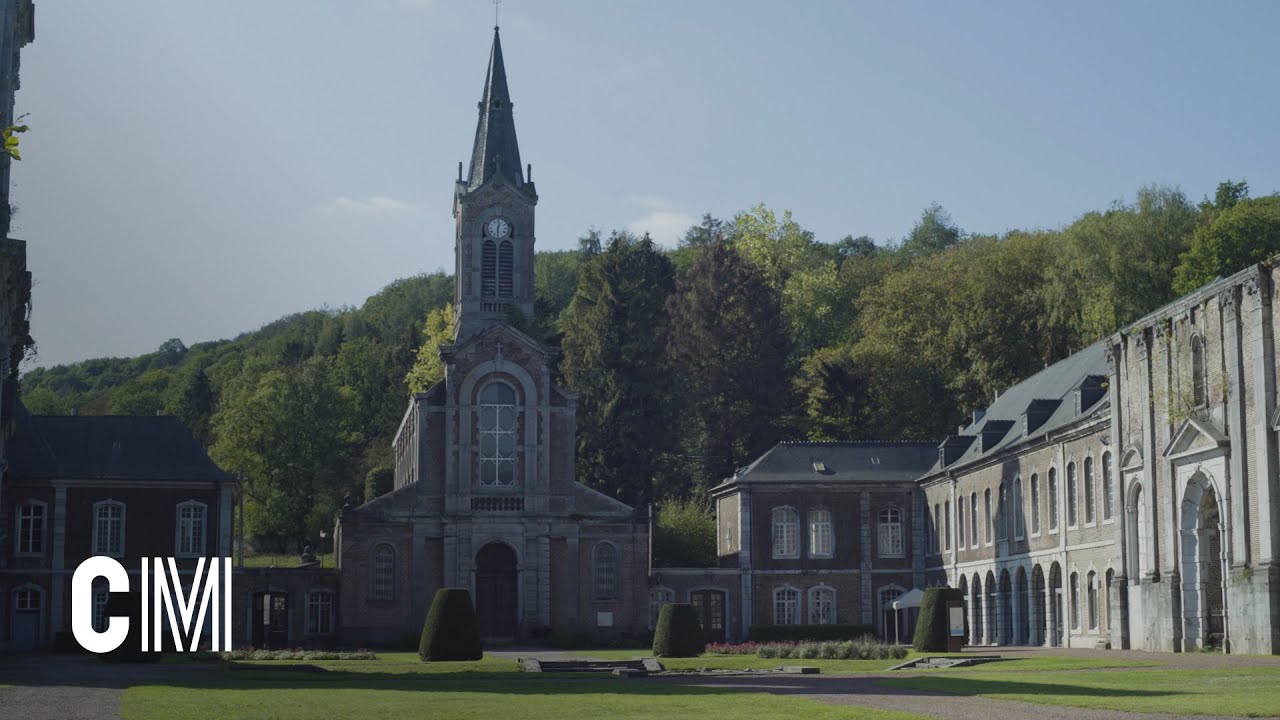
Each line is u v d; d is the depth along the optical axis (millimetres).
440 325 127438
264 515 119250
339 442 126875
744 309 108250
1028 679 36062
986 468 73875
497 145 86875
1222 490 49062
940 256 115688
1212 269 81250
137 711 27969
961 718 25031
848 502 83625
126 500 72562
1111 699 28844
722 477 105062
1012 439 71188
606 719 25891
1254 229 81375
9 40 53062
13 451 71938
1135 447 55406
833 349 115750
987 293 101188
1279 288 46312
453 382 80562
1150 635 53719
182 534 73125
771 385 105875
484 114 88188
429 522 79188
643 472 101188
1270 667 38219
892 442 86312
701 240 140250
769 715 26156
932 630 56125
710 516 94938
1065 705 27734
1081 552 62062
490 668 49406
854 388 103188
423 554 78938
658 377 105312
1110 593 58000
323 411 124188
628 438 101000
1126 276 87188
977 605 75250
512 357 81125
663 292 110188
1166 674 36188
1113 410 57375
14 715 27219
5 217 53500
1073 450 63312
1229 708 26094
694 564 87875
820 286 127000
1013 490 70562
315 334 194125
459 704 29969
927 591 56969
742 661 52562
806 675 42250
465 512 79312
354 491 125875
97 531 72062
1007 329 99500
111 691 33781
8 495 71188
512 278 85062
